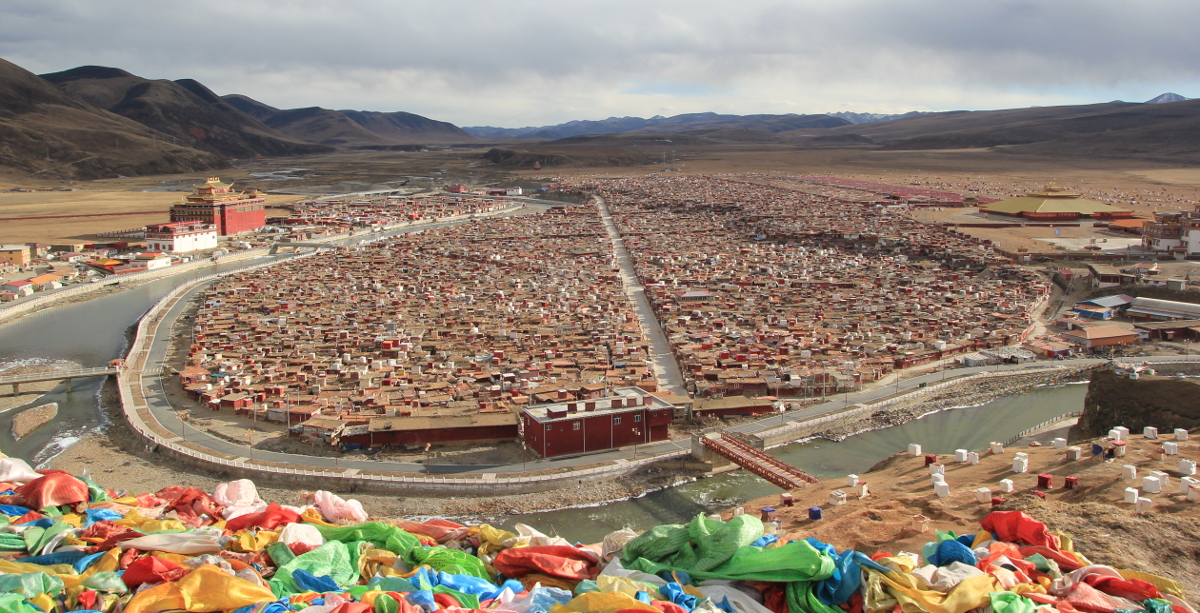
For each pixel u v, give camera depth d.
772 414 143.25
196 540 41.22
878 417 146.00
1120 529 64.44
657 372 170.75
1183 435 93.88
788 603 37.59
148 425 137.38
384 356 178.12
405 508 108.50
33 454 129.38
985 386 161.75
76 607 33.91
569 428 123.19
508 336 194.00
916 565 41.53
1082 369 169.62
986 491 76.56
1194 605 49.22
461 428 128.12
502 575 42.06
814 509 78.12
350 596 34.69
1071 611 36.16
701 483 118.38
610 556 43.72
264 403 144.12
